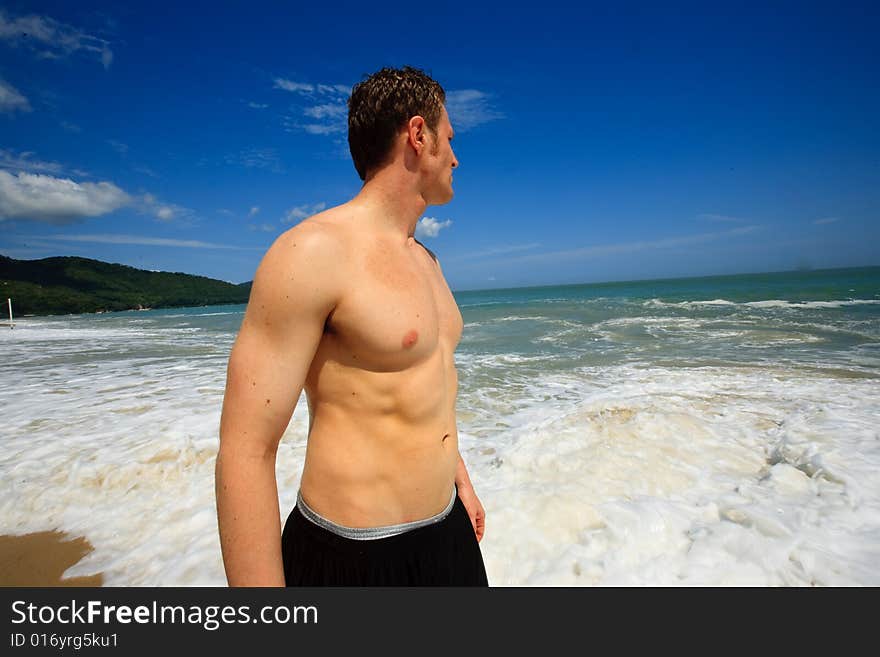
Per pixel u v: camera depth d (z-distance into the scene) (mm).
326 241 998
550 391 6055
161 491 3520
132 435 4562
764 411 4742
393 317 1064
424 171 1209
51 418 5293
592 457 3658
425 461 1180
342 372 1088
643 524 2764
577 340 10797
